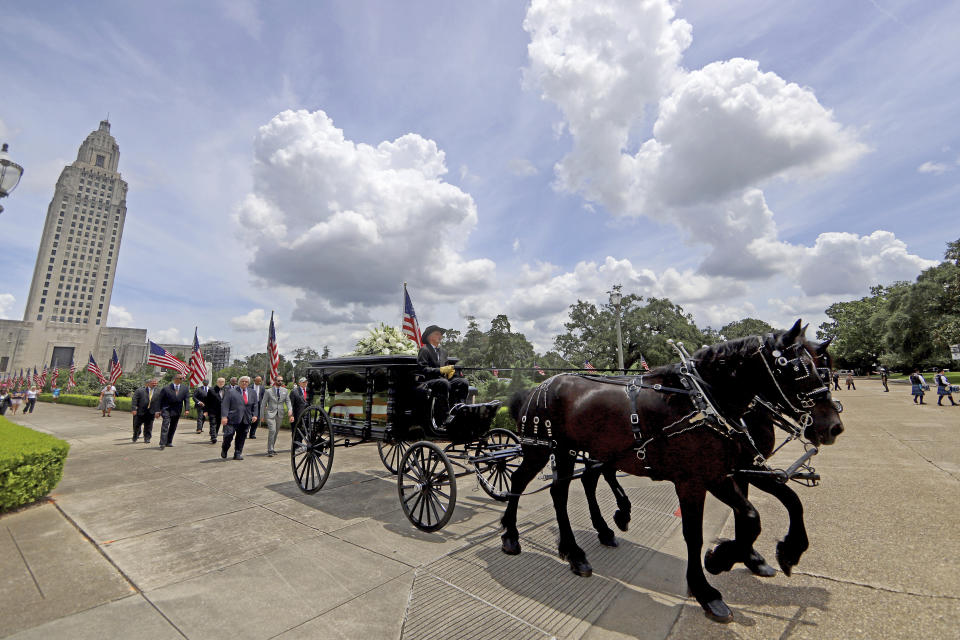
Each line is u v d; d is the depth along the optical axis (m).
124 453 10.29
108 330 127.56
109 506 5.79
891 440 10.16
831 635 2.90
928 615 3.04
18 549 4.30
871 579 3.60
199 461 9.20
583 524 5.28
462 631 2.98
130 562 4.00
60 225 126.56
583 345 46.12
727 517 5.33
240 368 70.62
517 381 6.28
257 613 3.16
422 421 5.41
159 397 11.88
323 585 3.61
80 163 131.88
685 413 3.50
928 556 3.93
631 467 3.85
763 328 89.81
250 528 4.96
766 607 3.30
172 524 5.07
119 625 2.97
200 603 3.29
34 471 5.72
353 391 6.22
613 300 19.45
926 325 45.34
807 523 4.95
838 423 3.16
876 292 63.62
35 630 2.88
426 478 4.88
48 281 123.69
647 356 40.03
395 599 3.40
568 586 3.67
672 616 3.21
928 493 5.84
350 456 9.59
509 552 4.30
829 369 3.31
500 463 6.04
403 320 9.30
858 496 5.87
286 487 6.87
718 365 3.59
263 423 15.71
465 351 77.06
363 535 4.77
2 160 6.49
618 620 3.16
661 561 4.18
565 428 4.21
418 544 4.54
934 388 30.25
